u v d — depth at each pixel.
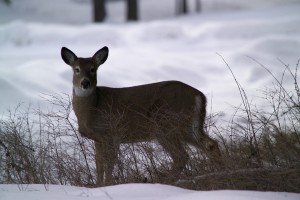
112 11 62.56
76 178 9.96
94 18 53.78
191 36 39.62
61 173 10.08
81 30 42.56
